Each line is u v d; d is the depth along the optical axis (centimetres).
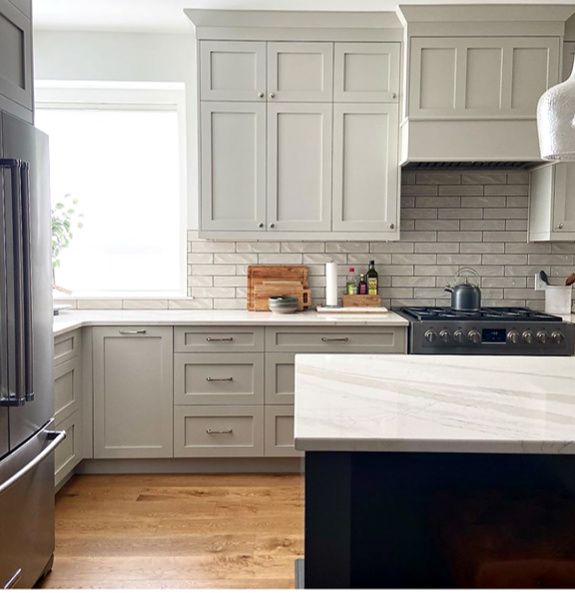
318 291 372
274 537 250
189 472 324
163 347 312
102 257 385
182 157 377
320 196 335
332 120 331
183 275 382
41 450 206
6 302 177
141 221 385
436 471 132
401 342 312
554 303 356
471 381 163
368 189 335
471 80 318
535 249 369
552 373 174
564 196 331
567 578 133
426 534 132
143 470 324
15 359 180
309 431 119
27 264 183
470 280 371
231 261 369
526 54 316
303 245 369
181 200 380
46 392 212
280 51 327
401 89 329
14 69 197
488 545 133
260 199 335
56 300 364
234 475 321
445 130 319
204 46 326
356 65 329
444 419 127
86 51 355
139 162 382
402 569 132
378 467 131
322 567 127
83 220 383
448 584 133
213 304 370
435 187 368
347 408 136
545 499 133
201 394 315
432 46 317
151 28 349
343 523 126
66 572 221
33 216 197
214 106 329
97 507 279
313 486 125
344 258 370
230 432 317
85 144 380
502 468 133
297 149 333
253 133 331
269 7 317
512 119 318
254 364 314
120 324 310
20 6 201
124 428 315
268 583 215
